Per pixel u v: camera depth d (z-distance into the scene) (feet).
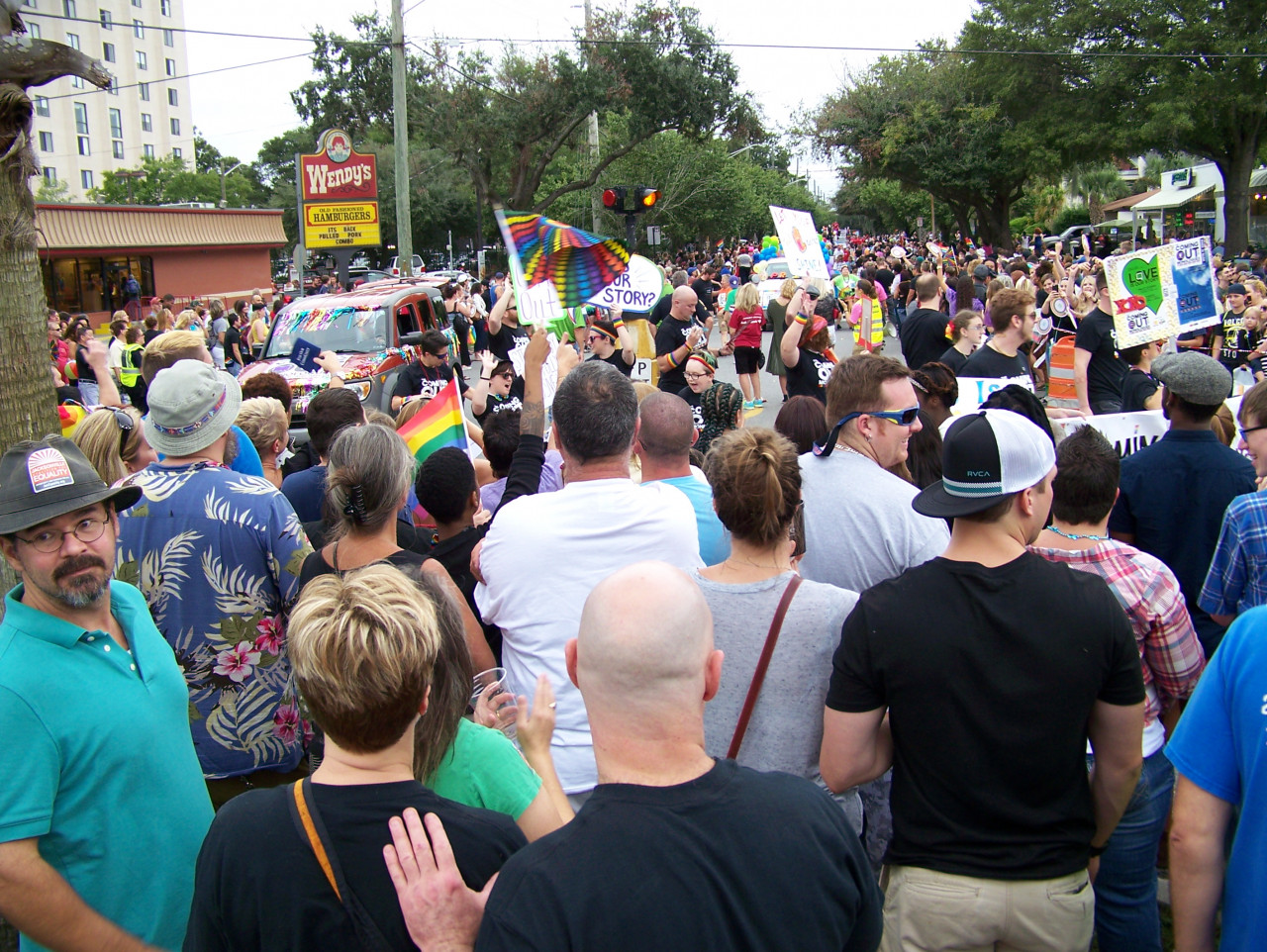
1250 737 6.47
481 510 14.46
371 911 5.60
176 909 7.86
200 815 8.11
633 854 5.17
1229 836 7.36
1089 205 212.64
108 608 8.01
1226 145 118.93
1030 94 131.54
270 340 42.78
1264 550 10.32
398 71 66.64
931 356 27.20
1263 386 12.41
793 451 8.84
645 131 116.78
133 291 114.01
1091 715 7.69
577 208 134.10
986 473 7.45
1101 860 9.59
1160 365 12.77
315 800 5.80
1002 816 7.45
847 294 72.38
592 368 9.89
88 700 7.44
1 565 12.58
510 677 9.86
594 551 9.45
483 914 5.29
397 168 67.56
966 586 7.48
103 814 7.45
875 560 10.44
